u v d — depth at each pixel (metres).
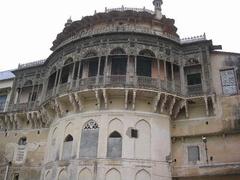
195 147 27.97
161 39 30.52
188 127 28.53
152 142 26.95
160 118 28.22
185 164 27.38
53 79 34.72
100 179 25.27
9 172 33.97
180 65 30.55
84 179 25.73
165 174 26.25
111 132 27.09
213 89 28.42
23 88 38.03
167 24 35.84
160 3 37.31
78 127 28.05
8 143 35.75
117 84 27.38
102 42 30.09
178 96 28.47
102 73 30.12
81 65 31.14
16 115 35.75
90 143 27.08
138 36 30.20
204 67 29.59
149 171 25.84
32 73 37.97
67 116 29.56
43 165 31.25
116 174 25.45
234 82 28.95
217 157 26.81
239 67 29.50
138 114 27.75
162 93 27.75
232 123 27.14
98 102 27.92
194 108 29.19
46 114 32.47
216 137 27.67
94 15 34.41
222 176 25.83
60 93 29.34
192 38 31.58
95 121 27.80
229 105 28.00
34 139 34.53
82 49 30.72
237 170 24.84
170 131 28.58
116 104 28.14
